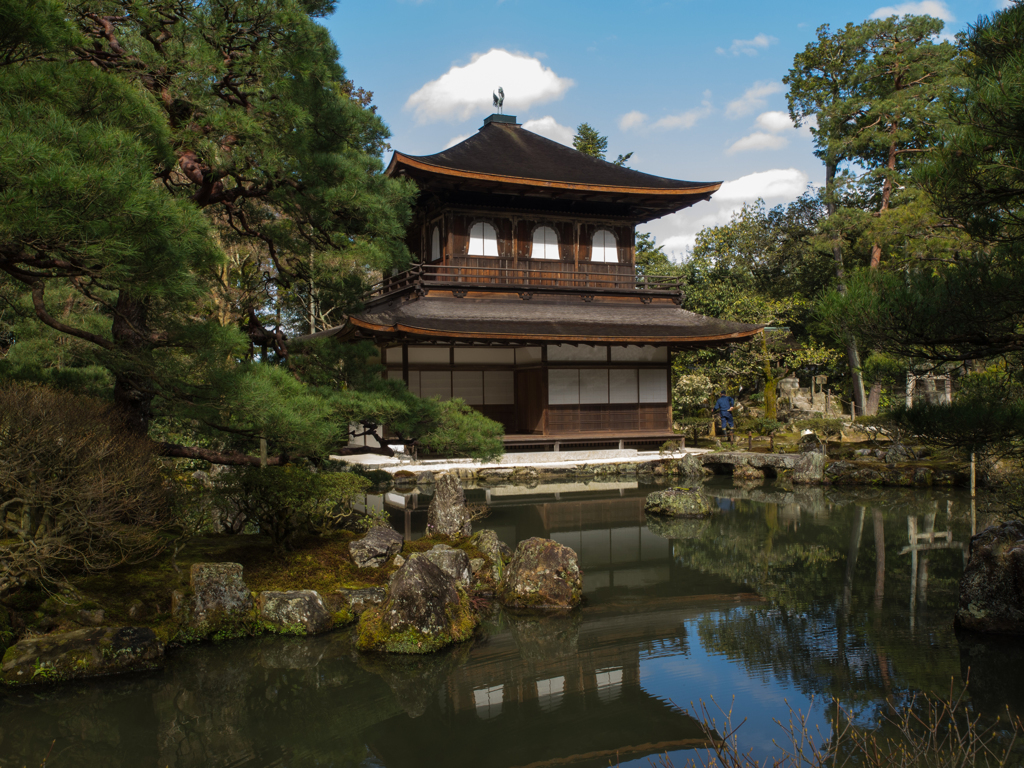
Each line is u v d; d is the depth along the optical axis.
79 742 6.29
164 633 8.12
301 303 35.44
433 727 6.69
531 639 9.01
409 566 8.83
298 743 6.37
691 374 31.56
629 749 6.19
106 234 5.49
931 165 7.79
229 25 10.01
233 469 10.98
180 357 9.52
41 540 7.62
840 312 8.47
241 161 10.12
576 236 28.78
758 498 19.91
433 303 25.53
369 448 12.79
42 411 7.66
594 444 26.31
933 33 32.50
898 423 9.37
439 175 25.09
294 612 8.84
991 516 15.77
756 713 6.85
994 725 6.36
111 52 9.61
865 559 12.86
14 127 5.58
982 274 7.58
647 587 11.27
